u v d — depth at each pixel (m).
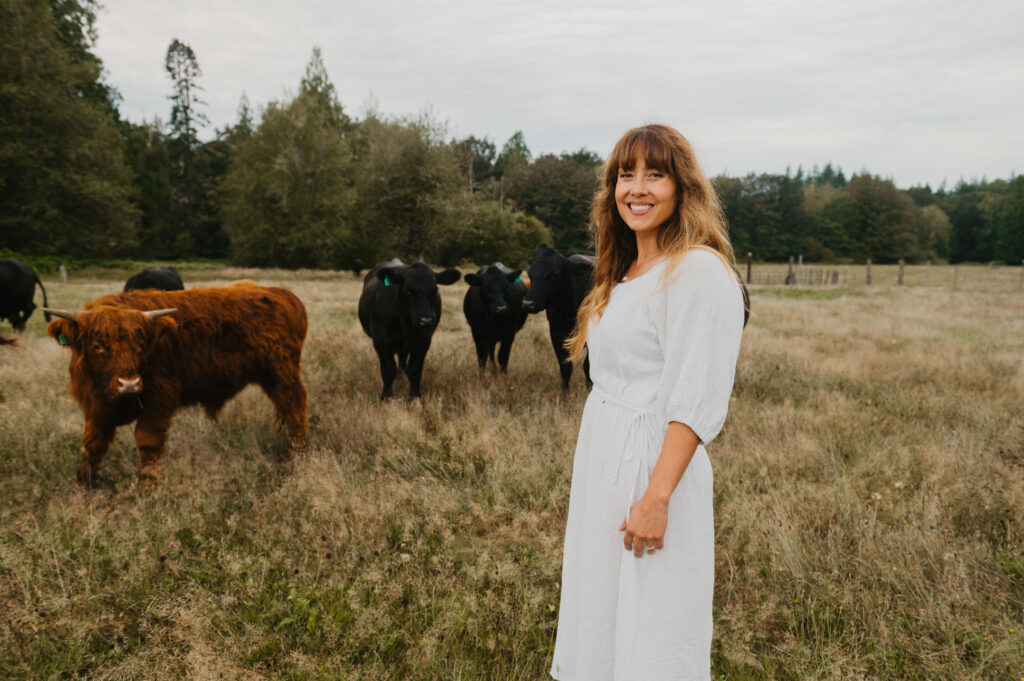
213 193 58.53
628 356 1.60
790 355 8.66
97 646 2.58
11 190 31.45
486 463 4.52
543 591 2.96
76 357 3.97
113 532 3.36
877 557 3.15
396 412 5.49
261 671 2.42
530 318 13.12
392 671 2.45
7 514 3.45
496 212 53.28
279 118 41.25
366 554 3.23
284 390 4.95
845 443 4.96
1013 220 87.06
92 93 41.91
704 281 1.44
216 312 4.51
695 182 1.58
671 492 1.42
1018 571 3.09
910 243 86.69
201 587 2.93
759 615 2.73
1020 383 6.98
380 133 41.16
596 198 1.93
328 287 21.67
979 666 2.36
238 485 4.18
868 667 2.44
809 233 88.69
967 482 4.04
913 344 9.78
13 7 30.16
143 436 4.20
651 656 1.51
